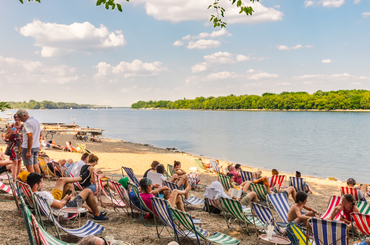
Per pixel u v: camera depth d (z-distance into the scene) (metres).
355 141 38.25
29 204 5.23
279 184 9.77
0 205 5.94
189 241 5.13
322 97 173.62
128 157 19.77
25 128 7.29
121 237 4.97
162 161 19.42
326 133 49.56
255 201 6.96
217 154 27.38
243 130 57.00
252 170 18.80
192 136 45.72
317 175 18.28
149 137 44.19
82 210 5.01
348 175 18.47
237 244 4.54
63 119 109.94
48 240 3.23
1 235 4.38
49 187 8.37
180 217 4.54
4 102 23.62
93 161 7.05
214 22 8.07
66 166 9.90
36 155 7.66
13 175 7.59
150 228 5.67
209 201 7.10
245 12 7.04
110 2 5.99
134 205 6.11
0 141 20.84
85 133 42.28
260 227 6.25
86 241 2.85
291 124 73.25
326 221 3.98
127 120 103.19
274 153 28.22
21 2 5.79
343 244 3.91
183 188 8.01
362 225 4.69
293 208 5.48
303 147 32.56
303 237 4.48
